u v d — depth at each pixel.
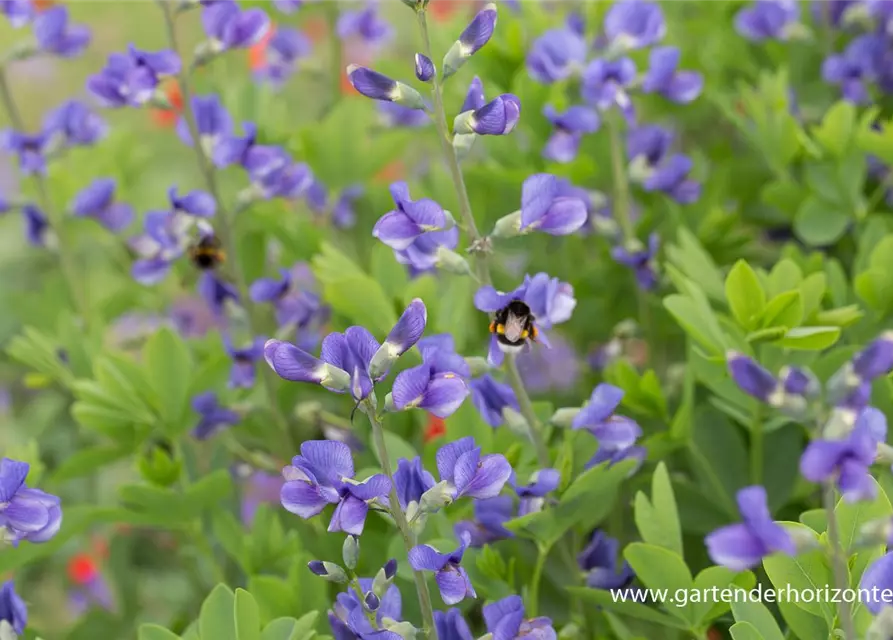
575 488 0.92
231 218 1.08
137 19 1.67
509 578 0.94
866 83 1.12
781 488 0.99
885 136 1.04
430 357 0.87
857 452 0.80
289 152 1.15
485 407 0.94
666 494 0.91
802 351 0.97
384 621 0.88
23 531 0.90
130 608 1.12
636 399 1.00
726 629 0.96
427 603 0.87
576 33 1.14
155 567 1.20
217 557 1.07
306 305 1.08
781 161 1.08
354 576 0.88
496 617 0.89
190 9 1.06
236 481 1.10
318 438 1.11
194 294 1.22
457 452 0.87
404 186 0.91
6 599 0.91
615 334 1.09
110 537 1.19
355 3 1.22
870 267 1.00
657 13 1.06
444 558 0.86
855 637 0.84
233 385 1.06
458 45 0.91
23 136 1.15
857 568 0.86
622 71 1.06
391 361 0.86
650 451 0.99
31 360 1.10
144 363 1.03
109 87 1.06
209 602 0.90
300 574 0.95
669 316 1.09
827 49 1.15
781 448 0.99
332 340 0.86
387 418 1.02
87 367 1.10
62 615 1.24
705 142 1.22
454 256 0.92
